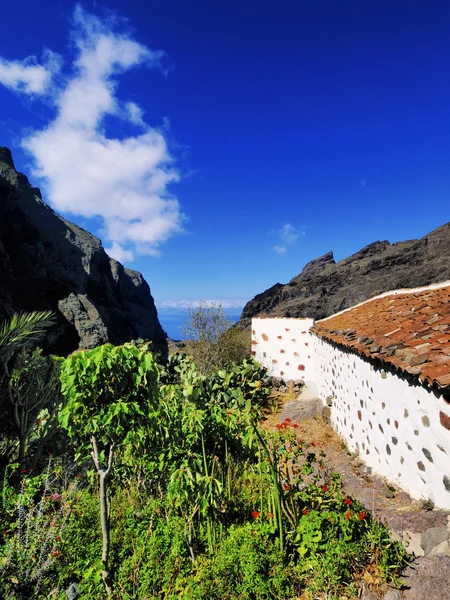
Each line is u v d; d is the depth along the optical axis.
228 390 9.25
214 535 3.57
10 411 5.98
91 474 4.85
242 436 4.91
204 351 15.99
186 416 4.33
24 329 6.04
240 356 17.25
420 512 3.64
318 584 2.80
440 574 2.71
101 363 3.07
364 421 5.97
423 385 3.78
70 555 3.64
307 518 3.34
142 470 4.78
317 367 10.84
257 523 3.60
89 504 4.45
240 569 2.99
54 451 6.59
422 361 3.71
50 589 3.36
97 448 3.45
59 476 5.21
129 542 3.71
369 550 3.07
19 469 5.57
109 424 3.16
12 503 4.33
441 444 3.54
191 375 9.06
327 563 2.92
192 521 3.77
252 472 4.60
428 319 4.94
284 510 3.47
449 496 3.43
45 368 6.89
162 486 4.70
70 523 3.96
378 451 5.32
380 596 2.71
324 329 9.39
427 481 3.85
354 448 6.54
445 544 2.96
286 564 3.09
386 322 6.04
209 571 3.01
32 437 6.64
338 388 7.80
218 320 16.77
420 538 3.23
